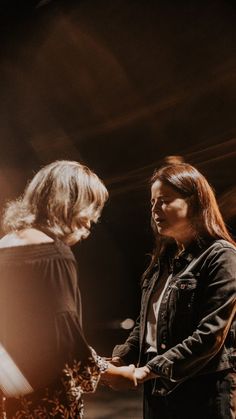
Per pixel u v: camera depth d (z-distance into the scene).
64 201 1.88
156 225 2.41
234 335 2.18
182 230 2.27
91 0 7.66
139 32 8.21
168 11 7.82
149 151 10.91
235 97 8.81
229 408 2.13
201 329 2.06
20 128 10.48
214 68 8.44
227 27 7.76
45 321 1.76
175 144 10.54
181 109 9.59
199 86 8.87
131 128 10.32
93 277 17.73
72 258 1.84
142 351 2.33
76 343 1.78
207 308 2.11
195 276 2.17
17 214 1.90
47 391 1.76
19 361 1.77
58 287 1.78
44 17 7.97
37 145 10.84
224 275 2.11
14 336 1.78
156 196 2.27
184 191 2.23
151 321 2.31
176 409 2.16
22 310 1.78
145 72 8.90
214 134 9.91
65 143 10.77
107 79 9.18
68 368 1.76
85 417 5.39
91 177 1.95
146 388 2.29
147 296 2.36
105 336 13.32
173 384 2.09
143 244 16.39
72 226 1.91
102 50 8.51
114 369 2.06
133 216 15.08
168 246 2.40
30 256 1.80
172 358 2.05
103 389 6.80
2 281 1.80
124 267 17.41
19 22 8.09
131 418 5.35
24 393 1.77
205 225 2.23
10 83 9.30
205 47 8.17
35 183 1.94
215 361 2.13
